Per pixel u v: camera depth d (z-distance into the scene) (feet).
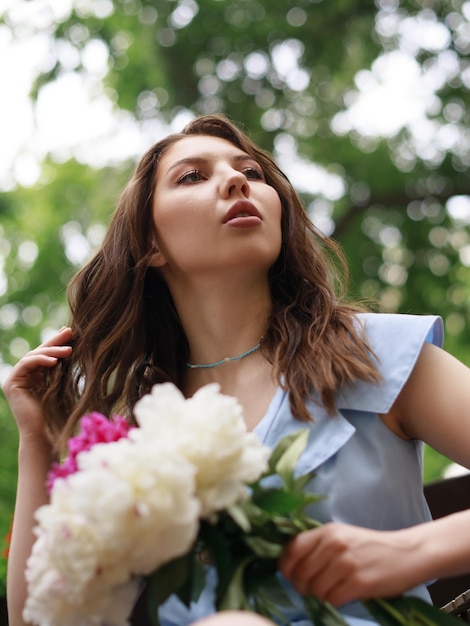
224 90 30.12
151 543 4.25
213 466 4.44
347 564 4.65
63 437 6.52
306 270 6.80
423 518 5.91
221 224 6.31
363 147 30.63
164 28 30.14
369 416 5.80
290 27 30.04
